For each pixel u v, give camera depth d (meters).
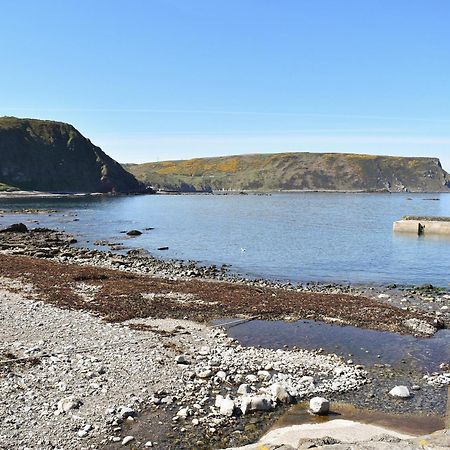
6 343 19.98
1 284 31.09
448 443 11.72
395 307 29.62
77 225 83.62
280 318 26.39
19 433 13.48
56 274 34.94
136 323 24.25
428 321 26.17
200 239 65.81
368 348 21.98
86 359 18.66
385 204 174.00
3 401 15.09
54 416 14.42
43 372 17.28
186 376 17.73
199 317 26.08
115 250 55.31
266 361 19.73
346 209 139.12
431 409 16.02
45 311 25.11
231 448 12.66
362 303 29.86
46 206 136.25
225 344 21.84
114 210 124.31
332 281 39.25
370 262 48.06
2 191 199.88
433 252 54.34
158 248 56.72
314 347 22.02
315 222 93.06
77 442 13.26
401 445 11.62
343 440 13.23
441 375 18.84
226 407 15.18
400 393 16.88
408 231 73.19
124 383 16.81
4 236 61.16
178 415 14.85
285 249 56.59
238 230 77.56
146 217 103.00
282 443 12.81
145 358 19.17
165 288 32.12
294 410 15.68
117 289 31.12
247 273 42.16
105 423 14.21
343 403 16.34
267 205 160.62
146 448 13.16
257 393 16.64
